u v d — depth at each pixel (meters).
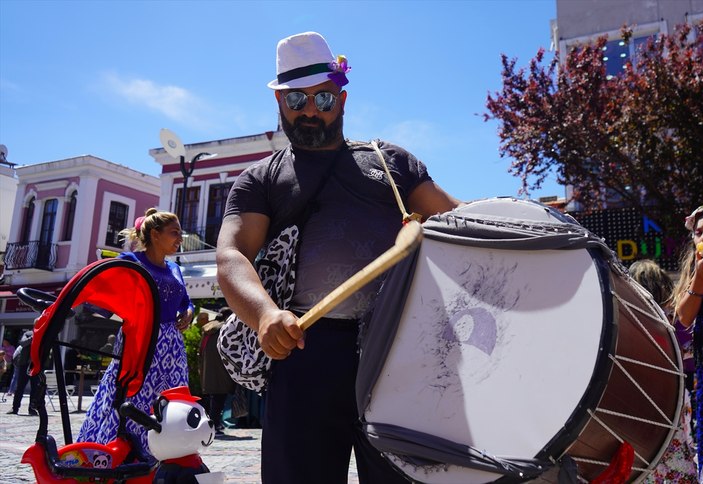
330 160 2.00
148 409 3.32
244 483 4.11
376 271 1.12
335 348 1.81
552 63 11.61
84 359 15.09
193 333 9.45
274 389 1.84
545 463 1.31
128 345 2.99
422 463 1.44
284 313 1.46
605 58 12.38
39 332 2.63
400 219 1.97
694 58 10.77
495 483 1.33
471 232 1.58
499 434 1.38
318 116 1.99
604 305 1.35
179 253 18.45
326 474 1.78
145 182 26.08
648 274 3.49
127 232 3.93
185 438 2.52
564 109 11.16
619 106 11.03
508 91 11.66
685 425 3.01
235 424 8.50
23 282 24.81
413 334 1.59
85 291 2.91
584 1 14.09
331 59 2.04
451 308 1.56
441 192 2.04
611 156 10.87
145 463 2.65
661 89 10.38
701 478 2.69
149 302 2.99
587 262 1.41
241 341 1.88
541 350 1.39
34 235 24.89
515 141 11.35
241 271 1.73
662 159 10.53
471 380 1.46
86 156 24.09
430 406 1.50
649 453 1.59
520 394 1.38
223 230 1.93
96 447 2.69
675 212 10.43
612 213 11.30
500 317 1.48
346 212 1.91
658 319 1.60
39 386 2.64
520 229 1.52
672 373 1.56
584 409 1.30
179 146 14.40
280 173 1.99
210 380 7.43
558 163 11.26
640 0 13.66
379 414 1.58
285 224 1.96
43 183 25.17
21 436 6.79
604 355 1.31
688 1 13.34
